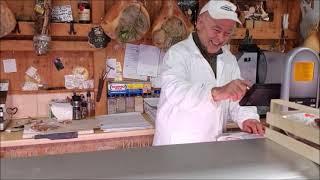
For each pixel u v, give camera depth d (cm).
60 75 235
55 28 217
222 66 180
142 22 221
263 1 262
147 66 248
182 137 169
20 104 228
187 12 244
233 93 112
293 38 272
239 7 257
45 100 233
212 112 167
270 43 272
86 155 68
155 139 180
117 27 216
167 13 224
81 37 228
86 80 240
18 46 213
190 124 167
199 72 173
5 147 191
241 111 170
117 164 64
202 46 177
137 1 219
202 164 64
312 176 62
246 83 113
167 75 159
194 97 140
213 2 161
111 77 243
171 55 169
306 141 72
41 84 231
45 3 205
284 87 169
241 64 227
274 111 84
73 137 193
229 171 62
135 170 61
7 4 210
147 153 69
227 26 161
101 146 209
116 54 242
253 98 190
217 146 75
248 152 71
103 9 227
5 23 197
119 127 207
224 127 186
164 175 59
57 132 194
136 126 210
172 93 149
